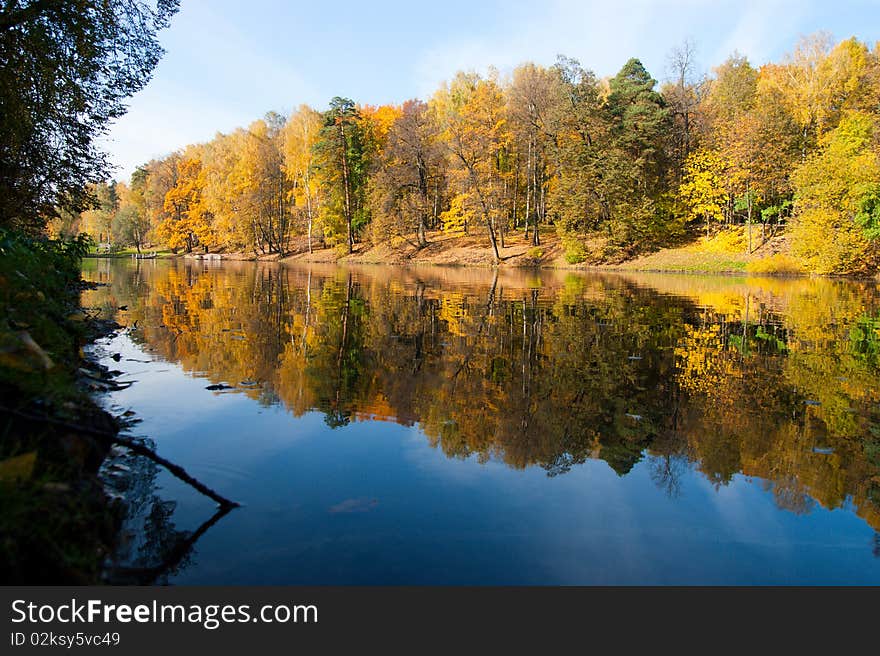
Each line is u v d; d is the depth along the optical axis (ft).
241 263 147.64
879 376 22.59
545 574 8.62
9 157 33.42
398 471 12.26
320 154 142.31
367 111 171.32
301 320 36.63
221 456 12.78
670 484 12.08
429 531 9.71
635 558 9.12
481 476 12.15
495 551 9.16
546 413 16.89
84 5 30.25
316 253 160.15
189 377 20.36
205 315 38.52
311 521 9.91
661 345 29.27
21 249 24.06
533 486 11.75
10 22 28.17
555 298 54.75
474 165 122.21
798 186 95.81
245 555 8.81
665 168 125.29
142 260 166.30
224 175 166.81
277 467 12.27
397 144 136.67
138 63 36.06
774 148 103.19
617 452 13.85
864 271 91.09
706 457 13.66
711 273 103.96
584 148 114.21
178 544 9.04
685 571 8.87
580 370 22.95
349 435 14.47
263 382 19.88
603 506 10.94
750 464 13.29
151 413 15.85
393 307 45.44
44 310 18.39
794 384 21.16
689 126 128.06
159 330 31.19
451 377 21.27
